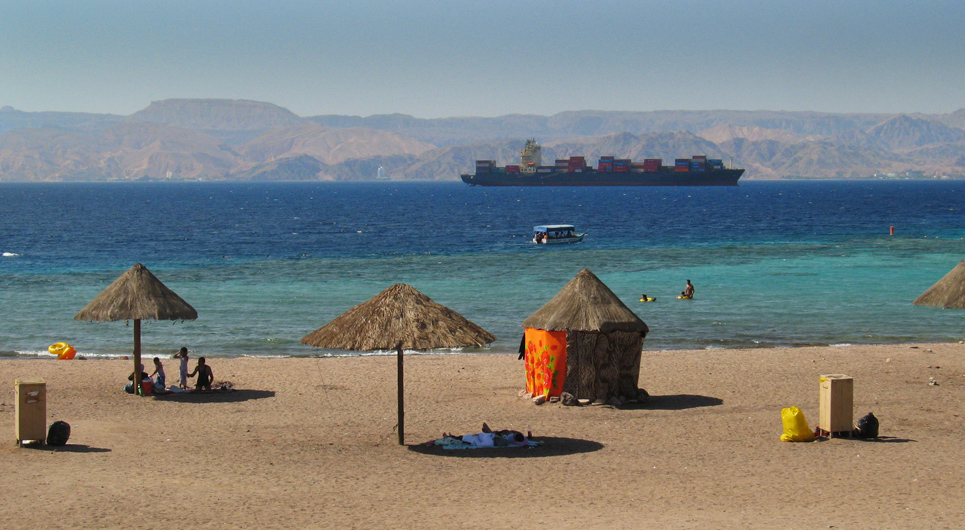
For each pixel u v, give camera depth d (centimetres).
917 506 1234
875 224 10406
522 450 1614
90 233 9369
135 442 1658
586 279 2050
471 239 8562
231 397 2136
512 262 6153
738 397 2102
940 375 2366
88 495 1286
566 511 1223
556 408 1991
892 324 3481
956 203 17688
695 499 1282
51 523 1155
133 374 2200
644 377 2364
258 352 2980
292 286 4825
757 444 1645
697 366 2520
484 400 2089
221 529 1137
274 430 1783
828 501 1263
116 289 2166
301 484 1371
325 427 1814
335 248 7494
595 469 1469
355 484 1376
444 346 1577
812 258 6253
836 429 1691
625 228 9975
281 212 15038
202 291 4594
